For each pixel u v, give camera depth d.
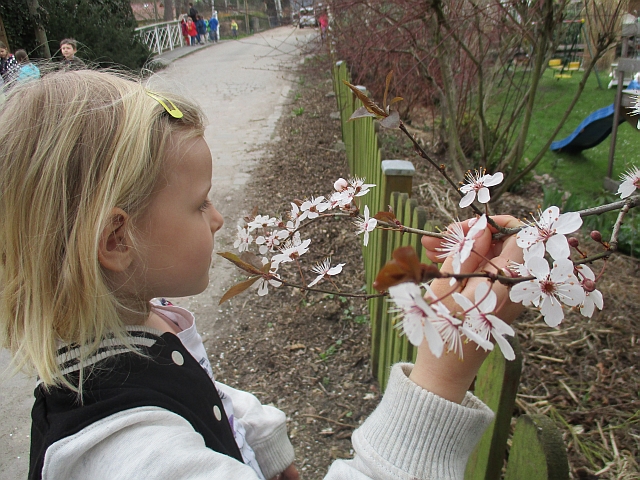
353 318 2.72
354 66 5.35
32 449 0.69
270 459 1.10
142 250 0.73
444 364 0.72
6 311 0.73
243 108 7.87
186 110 0.78
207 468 0.65
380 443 0.72
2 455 2.04
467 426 0.71
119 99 0.72
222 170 5.21
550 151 5.57
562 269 0.61
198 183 0.77
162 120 0.74
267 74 10.58
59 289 0.69
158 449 0.64
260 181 4.83
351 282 3.05
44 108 0.69
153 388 0.72
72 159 0.67
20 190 0.68
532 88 3.48
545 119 6.60
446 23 3.19
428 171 4.48
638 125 0.91
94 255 0.67
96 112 0.69
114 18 10.72
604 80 8.05
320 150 5.55
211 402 0.81
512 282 0.60
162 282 0.77
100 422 0.66
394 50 3.98
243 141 6.17
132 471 0.62
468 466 1.30
